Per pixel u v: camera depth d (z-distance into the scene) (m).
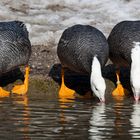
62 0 25.61
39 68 19.11
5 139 10.39
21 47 17.27
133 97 16.50
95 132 11.07
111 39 18.31
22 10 24.55
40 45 21.38
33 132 10.98
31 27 22.75
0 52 16.86
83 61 16.84
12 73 18.56
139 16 24.02
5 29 17.23
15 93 16.64
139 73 16.00
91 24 23.25
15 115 12.73
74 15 24.19
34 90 17.14
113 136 10.74
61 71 18.09
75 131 11.13
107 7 24.89
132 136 10.76
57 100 15.41
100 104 14.80
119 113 13.27
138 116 12.87
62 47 17.61
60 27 22.89
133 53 16.80
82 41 16.94
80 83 17.88
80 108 13.95
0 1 25.22
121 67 19.52
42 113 13.04
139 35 17.62
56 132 11.00
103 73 18.97
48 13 24.33
